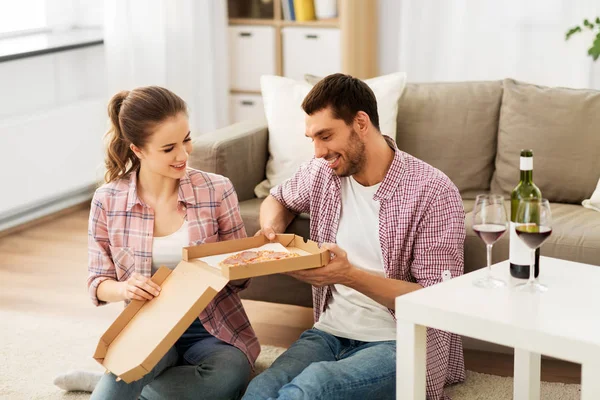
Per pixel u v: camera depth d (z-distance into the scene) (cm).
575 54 478
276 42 540
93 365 313
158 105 245
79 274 412
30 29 525
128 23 502
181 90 534
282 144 356
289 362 247
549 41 484
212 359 255
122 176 261
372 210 261
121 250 258
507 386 285
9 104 483
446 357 257
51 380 302
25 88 493
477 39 501
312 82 374
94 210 259
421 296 217
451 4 502
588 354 188
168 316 231
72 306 372
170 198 261
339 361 238
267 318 354
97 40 519
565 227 299
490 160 353
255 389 238
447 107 354
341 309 264
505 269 236
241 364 257
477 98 354
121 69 504
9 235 472
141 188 261
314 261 239
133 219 258
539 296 214
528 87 349
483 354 313
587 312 204
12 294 386
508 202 339
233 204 267
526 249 221
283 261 234
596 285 220
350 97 247
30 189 478
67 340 336
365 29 530
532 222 209
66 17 538
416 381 219
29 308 370
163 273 245
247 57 551
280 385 238
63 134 496
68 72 525
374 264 264
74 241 463
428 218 250
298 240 254
